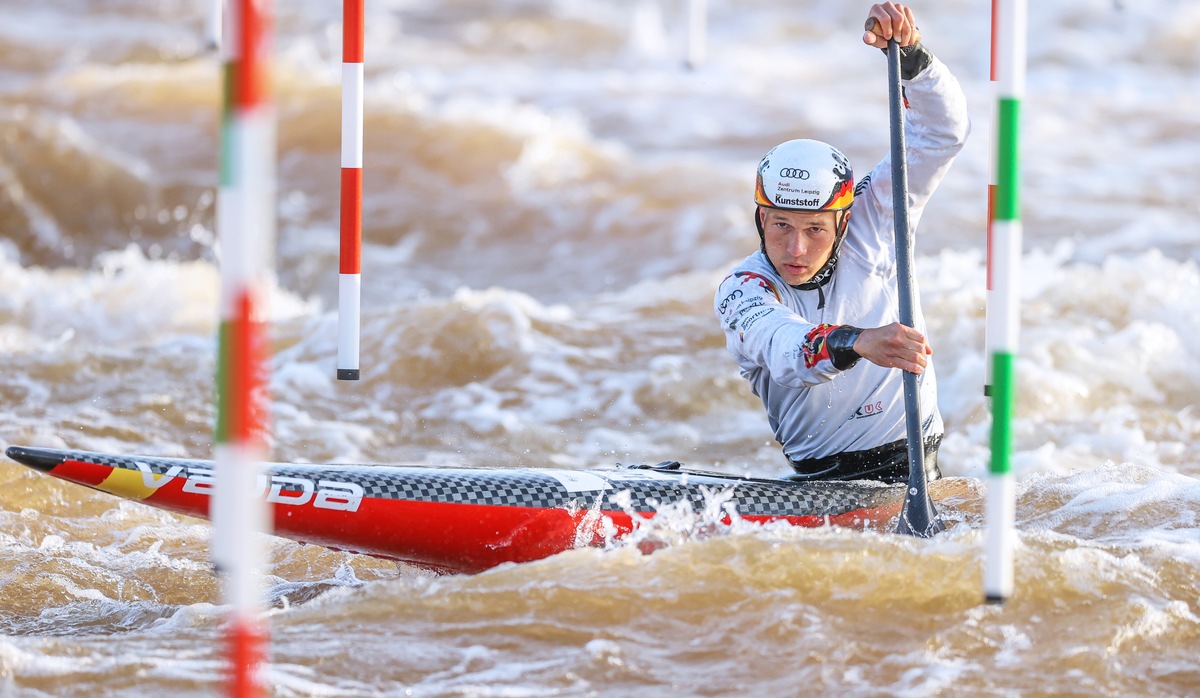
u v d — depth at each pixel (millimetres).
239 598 8164
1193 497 15938
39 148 49281
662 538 14297
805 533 13102
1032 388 25422
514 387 26922
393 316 29406
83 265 45312
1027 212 45500
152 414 24984
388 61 75562
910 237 14883
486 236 47844
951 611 11773
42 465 13156
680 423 25641
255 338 7844
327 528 13734
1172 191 49125
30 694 10320
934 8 90250
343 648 11195
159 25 90125
